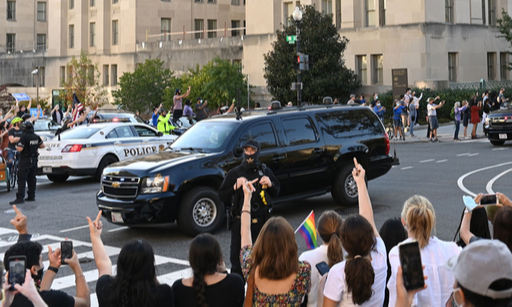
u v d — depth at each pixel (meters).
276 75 43.03
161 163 11.28
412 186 16.58
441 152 25.14
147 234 11.82
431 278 4.86
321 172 13.00
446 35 44.38
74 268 4.96
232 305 4.62
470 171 19.22
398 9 44.22
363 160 13.71
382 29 44.84
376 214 12.95
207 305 4.57
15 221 5.84
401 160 22.83
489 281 2.73
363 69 46.31
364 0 46.50
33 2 86.06
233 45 55.03
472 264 2.79
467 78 45.91
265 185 7.54
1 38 84.06
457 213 12.78
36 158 16.23
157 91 52.03
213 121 12.66
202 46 57.28
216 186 11.57
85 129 19.70
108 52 66.75
